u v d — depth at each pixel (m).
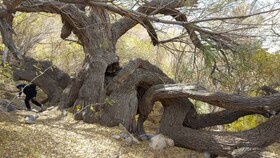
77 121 7.54
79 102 7.71
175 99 7.45
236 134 6.51
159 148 6.68
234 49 7.91
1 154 5.18
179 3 5.78
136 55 14.37
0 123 6.46
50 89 9.34
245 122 8.60
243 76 8.59
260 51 8.01
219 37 7.44
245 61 8.03
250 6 6.04
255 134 6.32
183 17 6.21
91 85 7.63
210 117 7.48
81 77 8.08
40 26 13.08
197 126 7.49
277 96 6.00
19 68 8.98
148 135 7.35
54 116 7.82
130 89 7.74
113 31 9.20
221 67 8.95
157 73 8.13
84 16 8.29
